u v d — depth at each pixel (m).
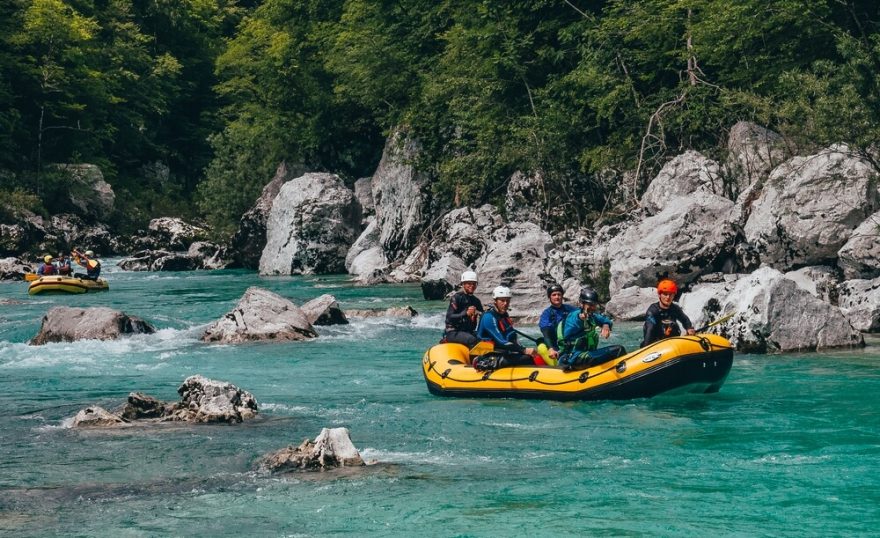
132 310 24.58
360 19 44.03
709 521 7.12
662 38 29.91
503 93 33.81
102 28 68.50
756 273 15.45
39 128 61.25
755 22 25.94
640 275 20.16
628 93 29.30
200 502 7.80
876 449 9.12
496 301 12.45
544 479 8.31
